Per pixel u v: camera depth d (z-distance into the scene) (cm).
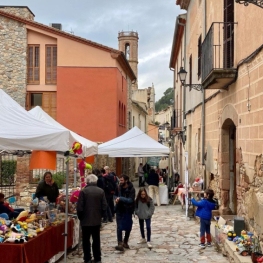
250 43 781
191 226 1195
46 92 2406
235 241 759
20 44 2378
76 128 2361
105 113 2361
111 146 1612
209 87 1006
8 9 2617
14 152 923
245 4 625
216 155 1148
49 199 955
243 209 830
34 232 684
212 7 1213
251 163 772
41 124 714
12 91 2369
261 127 709
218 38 1066
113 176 1378
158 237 1034
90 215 775
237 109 888
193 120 1706
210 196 921
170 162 2731
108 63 2372
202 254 845
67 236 828
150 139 1683
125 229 896
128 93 3180
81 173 1037
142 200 923
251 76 772
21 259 613
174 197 1767
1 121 686
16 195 1452
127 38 6769
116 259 816
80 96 2366
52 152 705
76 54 2372
